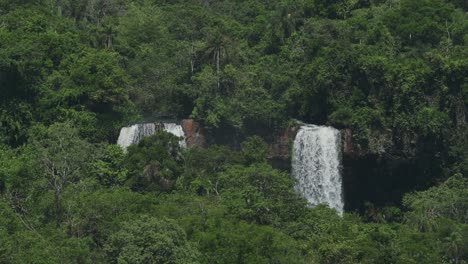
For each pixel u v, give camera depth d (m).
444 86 187.38
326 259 127.19
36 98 186.75
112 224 131.62
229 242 125.62
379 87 189.00
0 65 182.25
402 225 160.38
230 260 123.75
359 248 129.38
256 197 153.25
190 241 126.75
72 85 189.75
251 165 171.62
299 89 194.75
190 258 117.19
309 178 189.62
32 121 184.12
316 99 193.38
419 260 132.38
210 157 176.25
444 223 145.75
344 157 187.12
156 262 114.62
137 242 116.06
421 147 187.12
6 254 114.38
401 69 187.75
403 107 186.75
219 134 195.38
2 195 151.38
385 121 186.75
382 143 186.12
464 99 188.00
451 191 168.62
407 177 190.62
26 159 168.38
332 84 190.38
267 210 151.38
